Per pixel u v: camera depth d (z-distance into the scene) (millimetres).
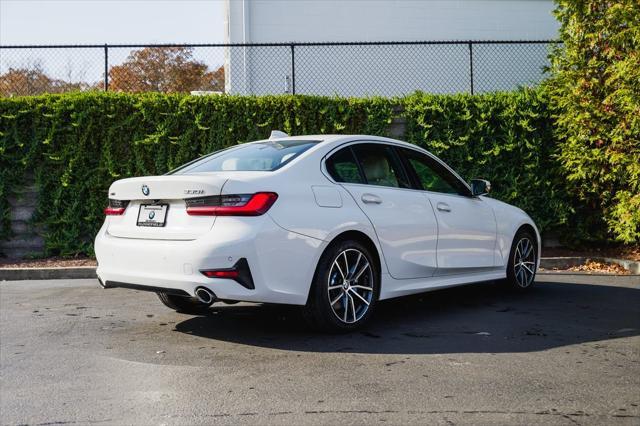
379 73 15305
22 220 10133
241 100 10203
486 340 4977
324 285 4973
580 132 9969
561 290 7426
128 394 3789
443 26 15609
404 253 5664
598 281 8172
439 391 3744
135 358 4559
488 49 15656
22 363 4484
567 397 3641
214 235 4582
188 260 4598
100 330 5469
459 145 10367
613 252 10430
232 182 4668
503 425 3227
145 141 10000
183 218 4773
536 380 3955
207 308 6277
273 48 14891
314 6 15117
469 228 6414
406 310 6207
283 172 4973
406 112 10453
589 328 5414
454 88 15594
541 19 15992
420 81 15453
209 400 3648
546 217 10625
